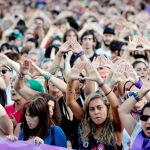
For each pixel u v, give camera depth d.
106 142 10.89
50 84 12.84
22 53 18.44
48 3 36.69
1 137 11.10
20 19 25.14
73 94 11.29
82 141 11.04
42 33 23.11
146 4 37.91
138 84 11.70
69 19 24.81
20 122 11.35
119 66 12.08
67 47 12.89
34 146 10.73
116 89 12.38
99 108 10.88
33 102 10.87
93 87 12.47
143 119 10.40
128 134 11.16
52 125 11.06
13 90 12.61
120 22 23.77
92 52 17.97
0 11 33.41
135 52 17.00
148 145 10.45
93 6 32.41
